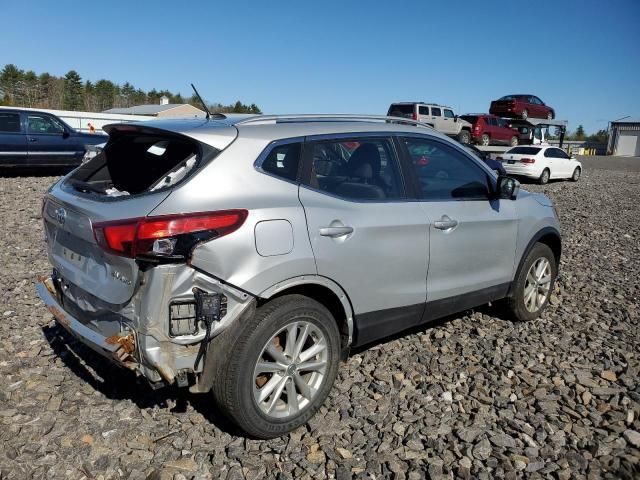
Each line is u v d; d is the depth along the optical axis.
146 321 2.73
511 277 4.71
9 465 2.86
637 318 5.35
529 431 3.29
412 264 3.72
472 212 4.20
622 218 12.28
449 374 4.00
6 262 6.45
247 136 3.11
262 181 3.05
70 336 4.40
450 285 4.07
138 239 2.68
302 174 3.25
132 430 3.21
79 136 15.62
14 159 14.55
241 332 2.90
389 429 3.30
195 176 2.87
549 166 22.00
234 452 3.02
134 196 2.86
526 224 4.73
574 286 6.39
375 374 3.94
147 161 3.34
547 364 4.21
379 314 3.60
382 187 3.67
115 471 2.86
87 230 2.94
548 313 5.36
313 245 3.12
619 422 3.41
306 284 3.16
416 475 2.90
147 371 2.79
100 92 91.81
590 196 17.09
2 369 3.84
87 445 3.05
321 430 3.26
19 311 4.92
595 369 4.16
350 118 3.79
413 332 4.73
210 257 2.75
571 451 3.11
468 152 4.39
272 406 3.07
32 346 4.22
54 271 3.56
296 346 3.15
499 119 30.83
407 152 3.88
